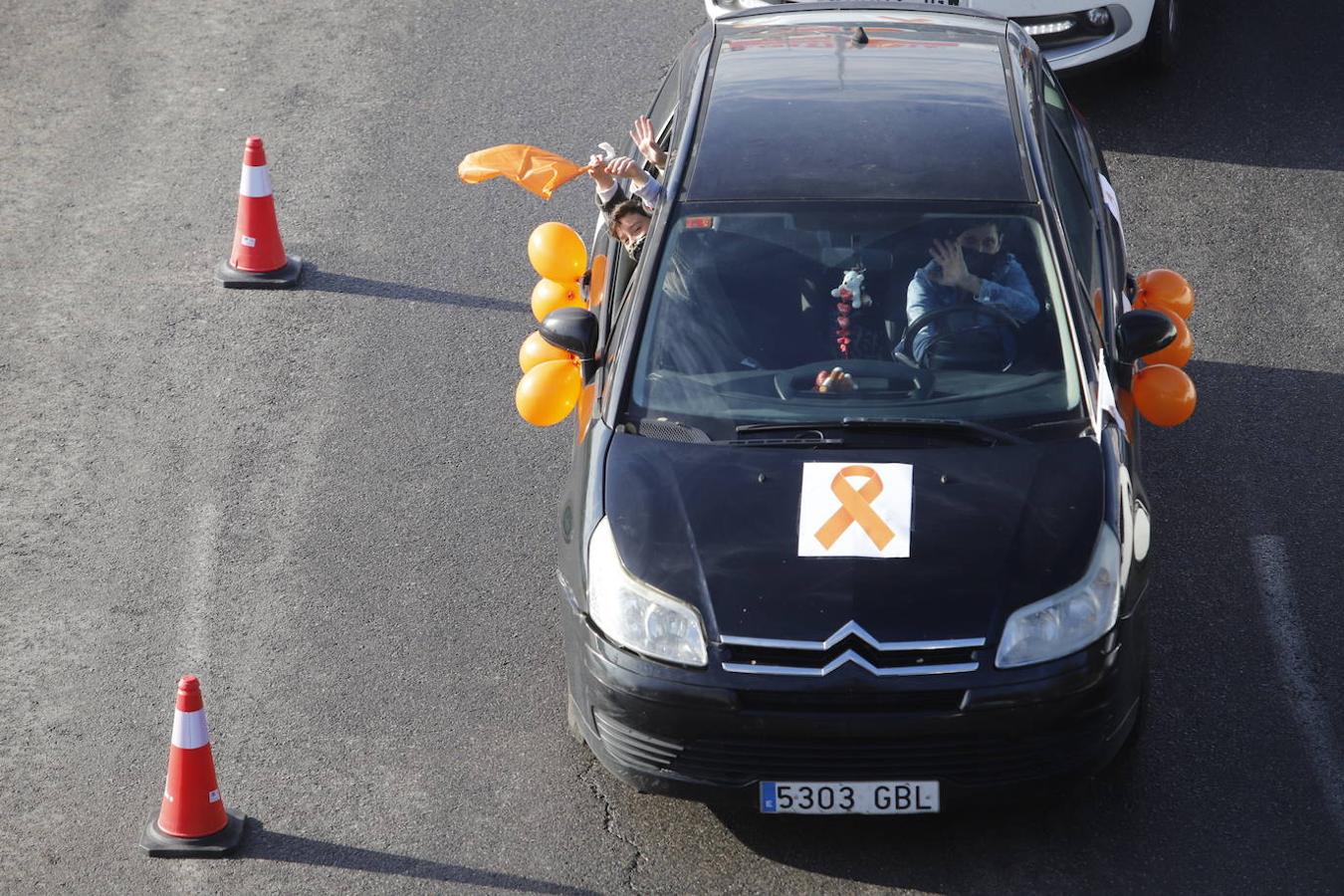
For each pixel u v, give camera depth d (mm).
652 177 25516
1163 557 25344
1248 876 19312
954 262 21719
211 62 43969
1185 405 23641
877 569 18859
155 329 33062
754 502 19734
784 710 18422
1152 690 22562
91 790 22016
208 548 26969
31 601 25844
